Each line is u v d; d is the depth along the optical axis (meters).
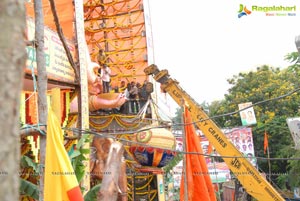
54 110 7.78
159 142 18.80
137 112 21.56
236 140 30.78
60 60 12.62
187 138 11.75
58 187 6.66
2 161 1.57
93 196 10.89
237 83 39.66
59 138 6.94
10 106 1.62
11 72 1.64
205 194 11.32
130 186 22.00
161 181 22.55
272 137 33.91
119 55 26.55
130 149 19.44
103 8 27.28
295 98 35.09
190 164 11.53
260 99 36.28
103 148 15.42
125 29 26.78
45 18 13.99
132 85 22.31
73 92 13.44
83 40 14.07
